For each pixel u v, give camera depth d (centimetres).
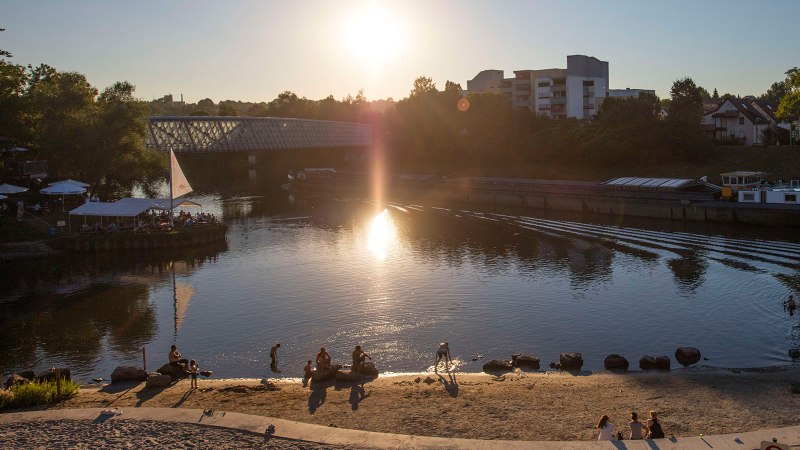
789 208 8481
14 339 5094
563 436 2959
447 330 4978
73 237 8506
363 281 6569
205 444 2784
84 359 4612
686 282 6175
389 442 2767
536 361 4175
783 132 12700
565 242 8394
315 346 4712
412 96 19212
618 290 5994
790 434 2652
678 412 3222
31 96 11662
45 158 11444
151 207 9038
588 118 19150
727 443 2588
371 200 13788
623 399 3441
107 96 12619
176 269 7494
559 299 5756
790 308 5197
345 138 19150
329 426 3136
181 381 3934
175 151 14800
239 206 13200
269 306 5797
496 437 2967
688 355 4212
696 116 13012
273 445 2770
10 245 8306
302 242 8956
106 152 11119
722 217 9094
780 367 4009
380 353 4519
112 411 3156
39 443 2817
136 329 5284
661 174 12181
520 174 14575
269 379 3981
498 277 6600
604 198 10669
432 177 15150
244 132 16062
